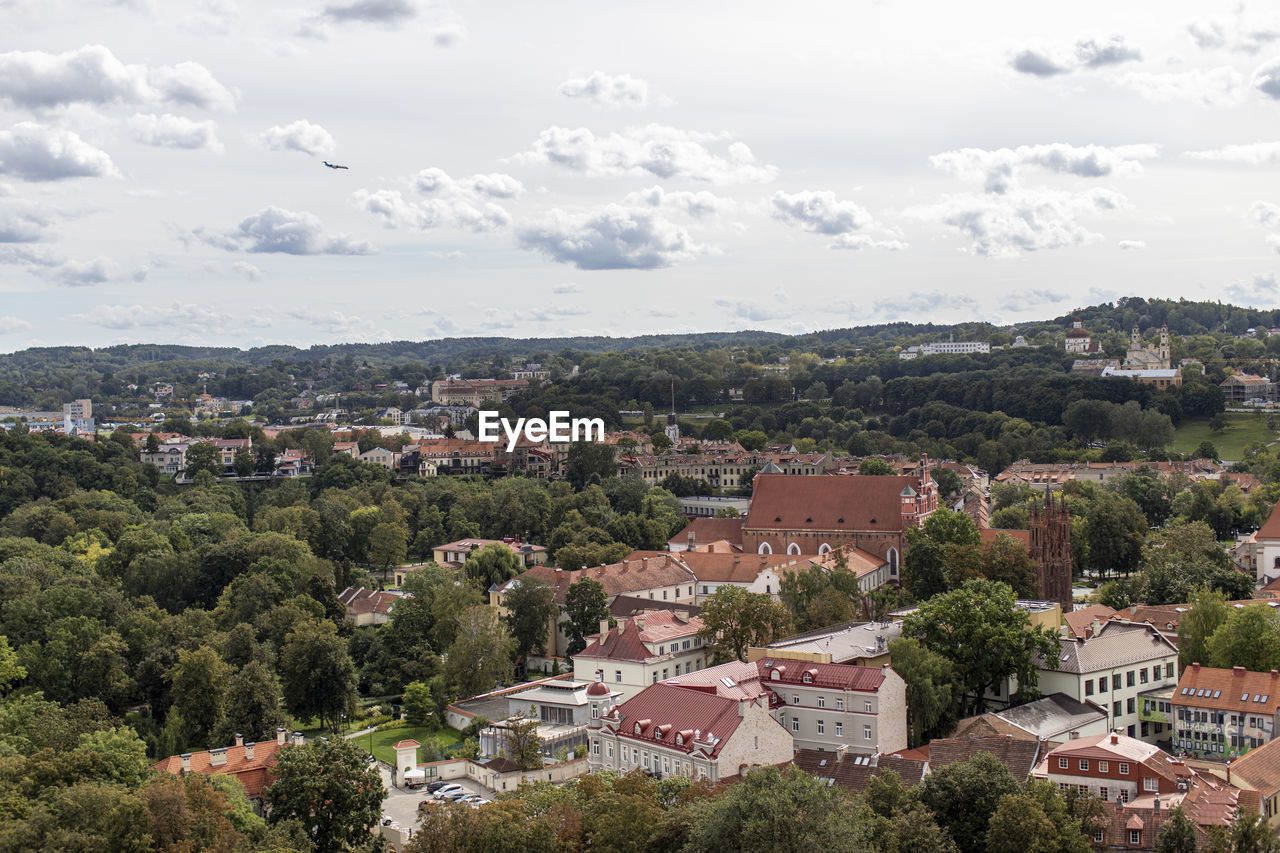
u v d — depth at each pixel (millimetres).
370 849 146500
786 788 124250
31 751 169125
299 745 157000
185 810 132625
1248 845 126438
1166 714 195875
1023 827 129500
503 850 130375
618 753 171250
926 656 185125
